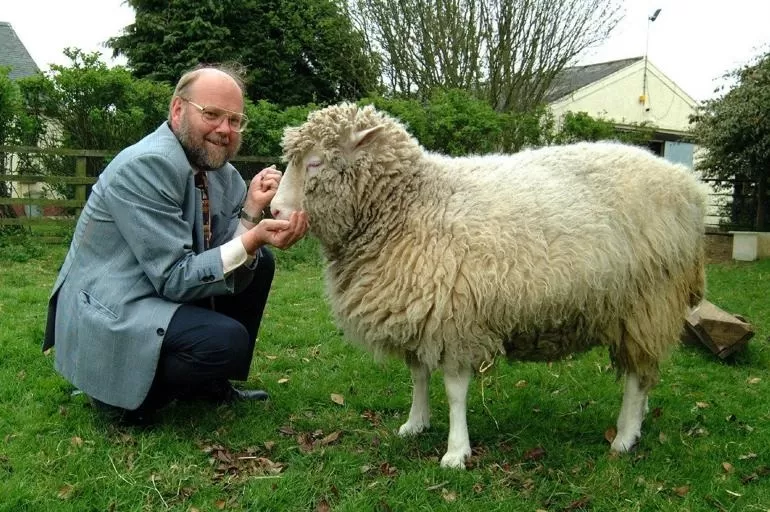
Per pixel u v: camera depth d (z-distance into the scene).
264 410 3.78
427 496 2.85
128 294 3.21
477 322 2.98
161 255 3.15
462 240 2.94
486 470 3.10
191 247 3.28
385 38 16.44
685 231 3.23
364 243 3.14
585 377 4.58
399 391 4.23
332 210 3.11
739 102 13.13
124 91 11.01
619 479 3.03
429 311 2.96
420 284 2.94
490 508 2.79
